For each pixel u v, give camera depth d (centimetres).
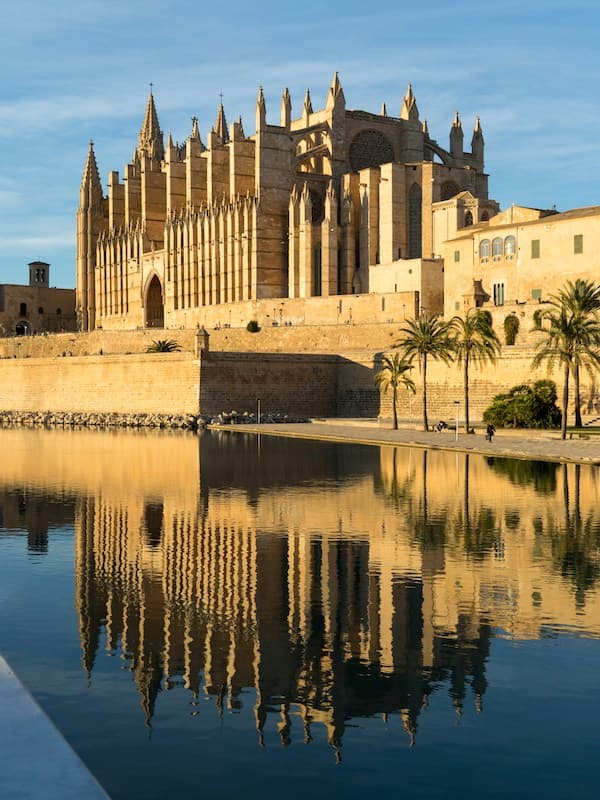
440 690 1770
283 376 11494
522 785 1377
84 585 2620
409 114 15488
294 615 2297
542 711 1659
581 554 2972
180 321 15800
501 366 9600
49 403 13412
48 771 902
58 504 4203
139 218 18425
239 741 1541
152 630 2178
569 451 6291
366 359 11294
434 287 12244
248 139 15162
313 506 4066
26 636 2130
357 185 14162
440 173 13762
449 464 5744
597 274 9700
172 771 1430
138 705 1706
